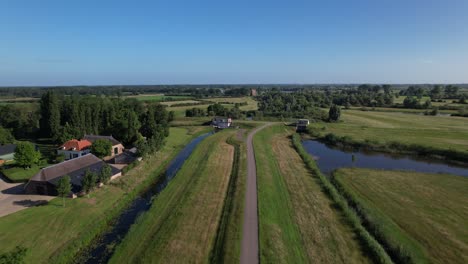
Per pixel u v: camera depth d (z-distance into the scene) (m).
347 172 50.59
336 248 26.11
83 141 60.09
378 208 35.41
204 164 52.69
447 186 43.34
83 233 28.77
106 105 86.19
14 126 83.00
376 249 25.47
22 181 43.66
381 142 70.12
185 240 27.30
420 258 25.27
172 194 38.66
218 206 35.00
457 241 27.95
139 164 53.00
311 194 38.81
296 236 28.06
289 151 66.00
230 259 24.02
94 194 38.34
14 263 19.22
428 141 71.19
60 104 84.06
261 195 37.09
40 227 29.59
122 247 26.31
